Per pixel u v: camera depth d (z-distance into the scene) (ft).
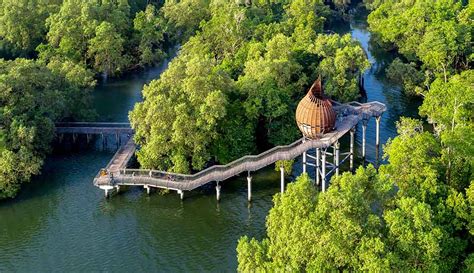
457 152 224.53
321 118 303.68
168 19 602.85
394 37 508.12
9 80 340.80
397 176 221.66
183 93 322.96
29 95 343.67
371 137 381.60
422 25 476.95
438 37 433.89
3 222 295.48
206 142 319.06
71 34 510.99
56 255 269.03
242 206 305.32
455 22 462.60
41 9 540.52
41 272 257.34
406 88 439.63
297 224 189.78
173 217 297.33
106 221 294.87
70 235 283.79
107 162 355.56
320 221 188.24
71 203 311.06
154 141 312.29
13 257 268.21
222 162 329.52
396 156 223.92
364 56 411.95
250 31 497.46
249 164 305.94
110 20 543.80
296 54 415.64
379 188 201.77
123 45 550.77
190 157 330.34
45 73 374.02
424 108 305.73
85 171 343.87
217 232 284.20
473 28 464.65
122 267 259.60
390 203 205.05
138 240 279.08
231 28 483.51
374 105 359.66
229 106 339.36
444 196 212.23
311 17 541.34
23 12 523.29
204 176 307.78
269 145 360.07
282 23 517.55
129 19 589.32
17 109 336.29
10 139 323.57
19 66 359.05
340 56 399.85
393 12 556.92
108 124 382.63
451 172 227.81
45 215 300.81
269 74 353.31
